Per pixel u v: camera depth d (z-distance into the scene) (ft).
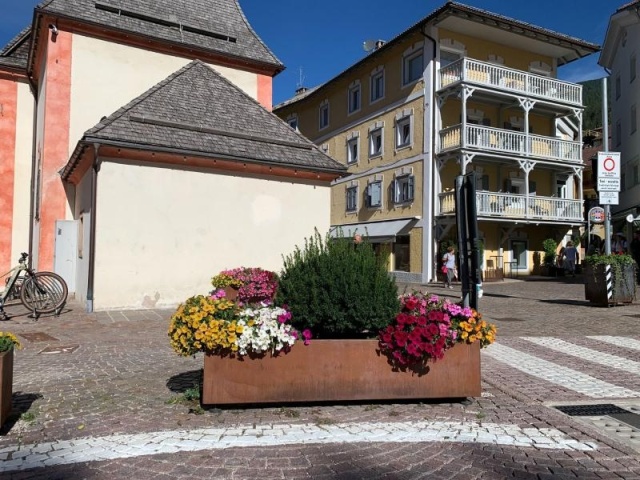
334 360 16.30
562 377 21.24
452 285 73.82
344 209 105.40
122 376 20.76
